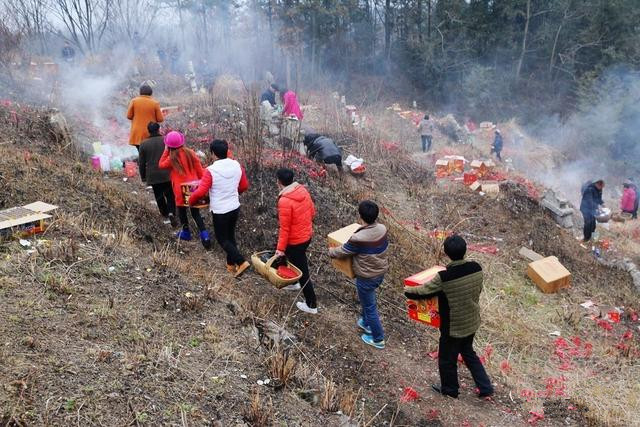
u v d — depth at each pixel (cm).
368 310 492
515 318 659
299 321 507
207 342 391
